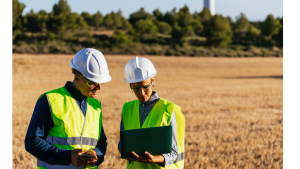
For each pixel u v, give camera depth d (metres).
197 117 9.61
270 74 37.16
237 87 20.83
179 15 136.50
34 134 2.38
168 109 2.71
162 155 2.55
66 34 80.62
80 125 2.57
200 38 100.00
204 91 18.22
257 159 5.54
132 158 2.50
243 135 7.27
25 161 5.34
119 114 10.36
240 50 75.19
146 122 2.73
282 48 81.50
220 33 84.94
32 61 38.94
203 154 5.87
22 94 16.38
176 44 85.56
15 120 9.05
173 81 27.42
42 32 82.56
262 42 93.88
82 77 2.55
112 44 70.31
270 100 13.85
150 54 65.25
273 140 6.70
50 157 2.40
